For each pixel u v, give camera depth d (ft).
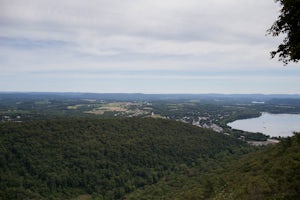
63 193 199.52
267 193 72.59
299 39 46.55
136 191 205.36
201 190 134.00
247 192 80.33
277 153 107.96
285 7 45.80
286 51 48.62
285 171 79.15
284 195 63.98
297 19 46.01
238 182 101.55
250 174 103.19
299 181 66.95
